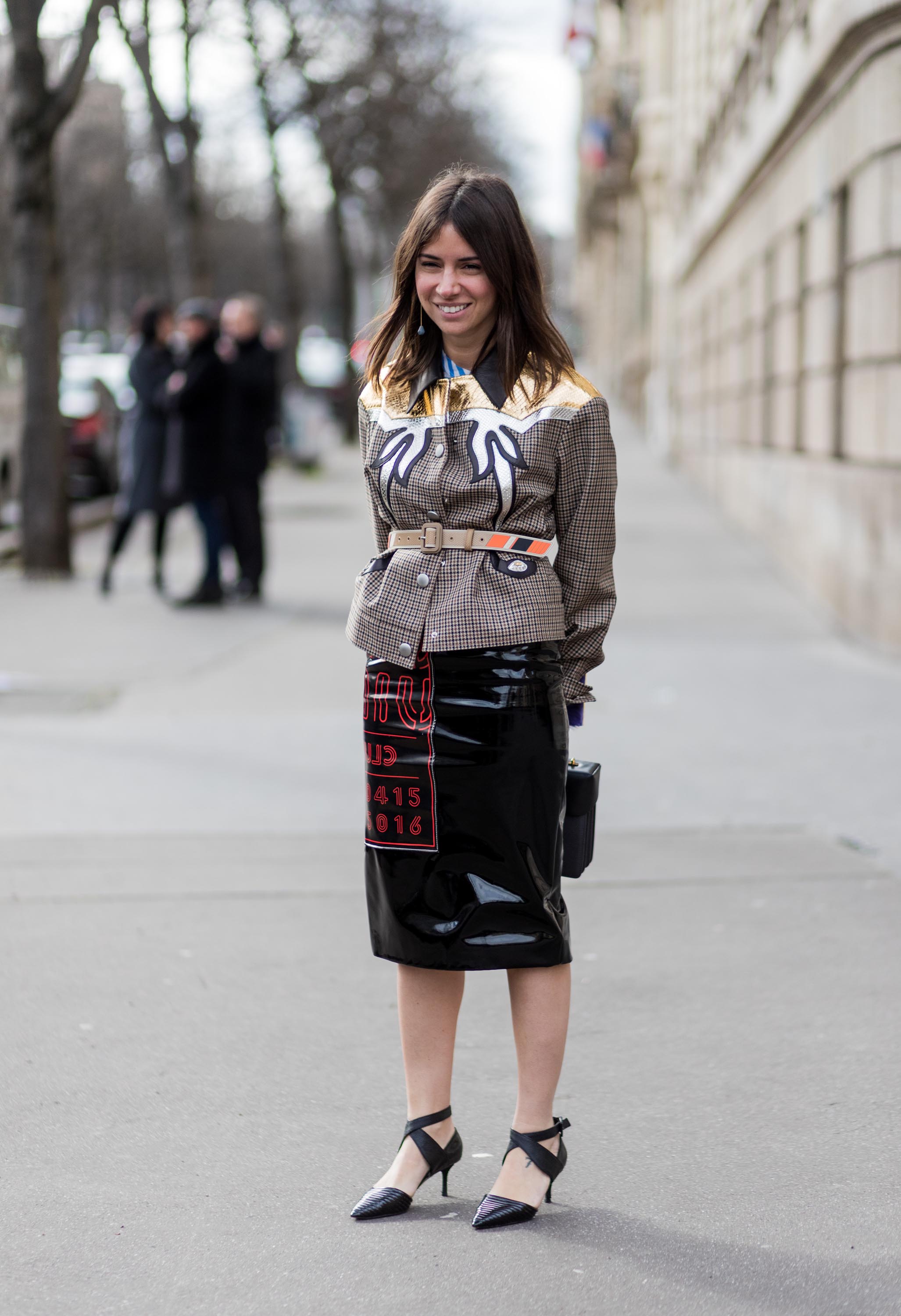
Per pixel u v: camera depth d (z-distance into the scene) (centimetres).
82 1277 310
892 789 711
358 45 2797
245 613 1219
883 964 490
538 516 320
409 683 317
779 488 1563
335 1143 372
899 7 1001
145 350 1230
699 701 911
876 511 1081
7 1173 356
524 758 315
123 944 511
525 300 317
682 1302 299
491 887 319
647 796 701
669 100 3228
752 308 1802
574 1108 391
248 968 490
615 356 5597
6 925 528
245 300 1235
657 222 3378
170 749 794
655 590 1378
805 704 902
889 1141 371
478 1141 373
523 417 315
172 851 618
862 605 1121
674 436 3017
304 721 859
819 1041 431
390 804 321
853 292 1151
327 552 1658
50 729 837
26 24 1352
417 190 3869
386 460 321
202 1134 377
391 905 325
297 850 619
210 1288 306
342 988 473
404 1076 411
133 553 1645
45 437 1395
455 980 338
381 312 335
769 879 578
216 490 1215
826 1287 305
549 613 317
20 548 1409
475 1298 302
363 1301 301
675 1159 363
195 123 2320
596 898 558
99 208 3762
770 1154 365
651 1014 451
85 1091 402
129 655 1038
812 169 1348
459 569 315
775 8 1573
